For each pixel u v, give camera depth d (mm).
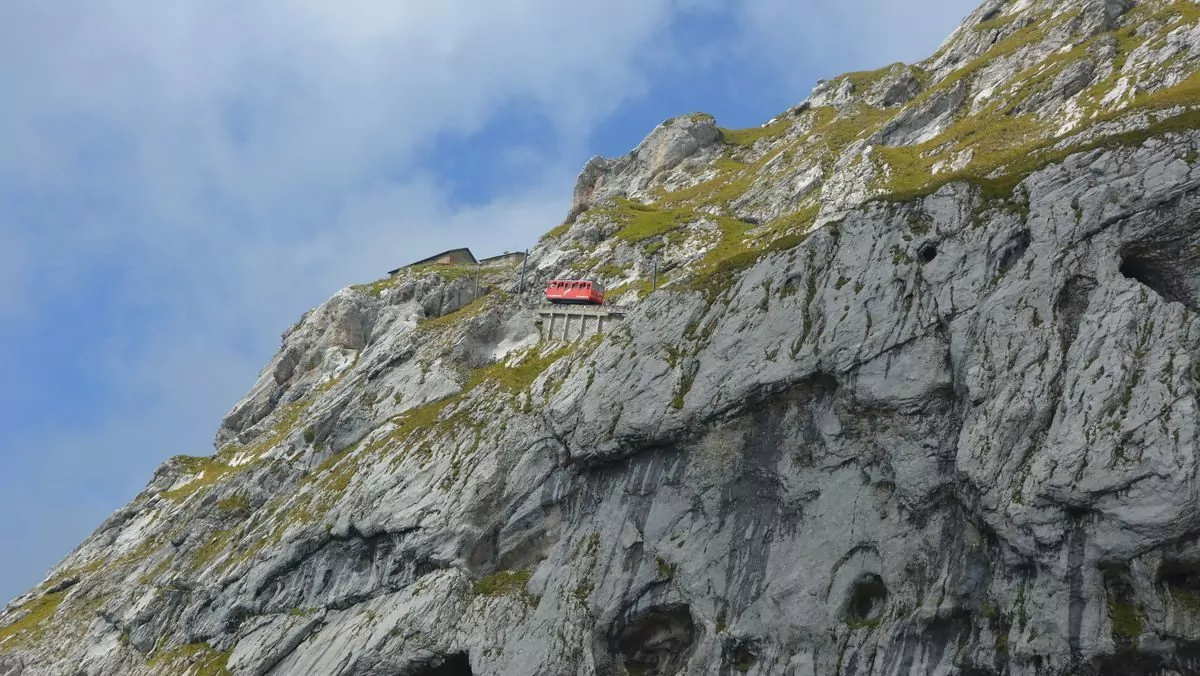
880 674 59031
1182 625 50562
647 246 132500
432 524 80875
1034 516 54750
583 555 74312
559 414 81312
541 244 153500
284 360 164250
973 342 62688
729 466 70875
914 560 60750
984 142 107812
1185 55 98438
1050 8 141500
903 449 63344
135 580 117125
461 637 73562
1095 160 65125
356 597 83062
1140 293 58406
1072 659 51938
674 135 186375
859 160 121688
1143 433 53438
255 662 84375
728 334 74750
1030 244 63875
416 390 106312
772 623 63906
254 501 113562
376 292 163625
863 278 69812
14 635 122125
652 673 70188
